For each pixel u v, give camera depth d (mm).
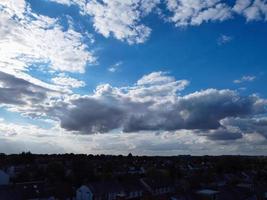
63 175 99375
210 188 86438
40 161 157000
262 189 85312
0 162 144750
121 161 175500
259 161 193125
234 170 146250
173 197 64750
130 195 81312
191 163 185125
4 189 65250
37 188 71188
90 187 75000
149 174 111125
